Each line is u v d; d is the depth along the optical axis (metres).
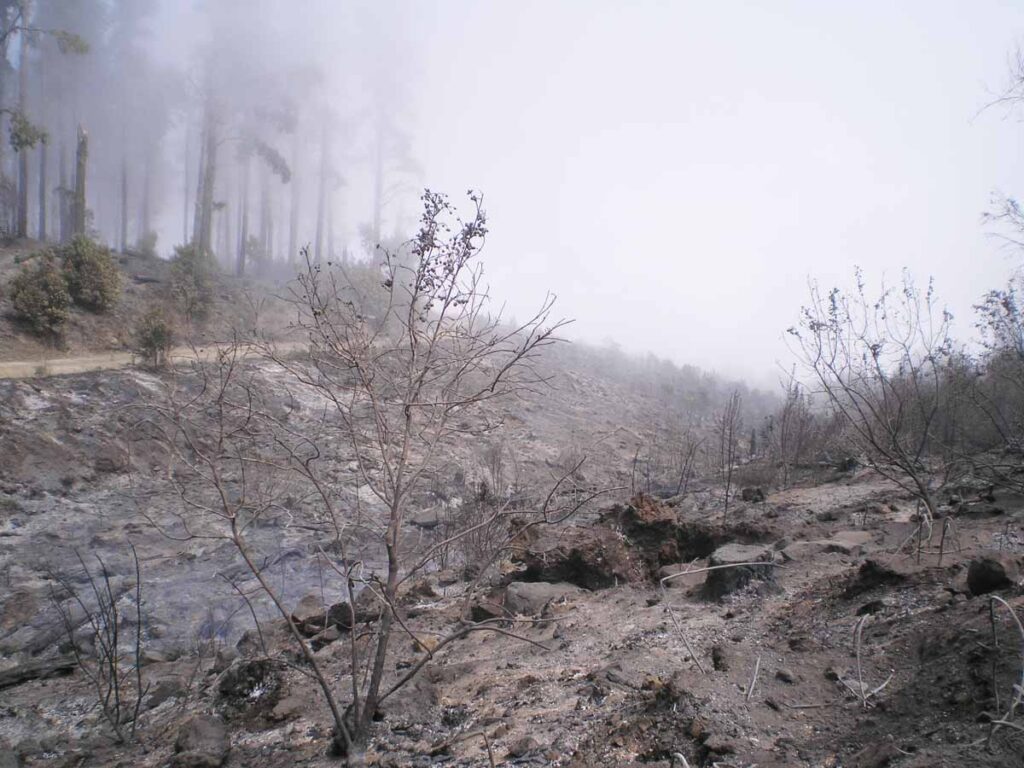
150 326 19.61
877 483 10.38
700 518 9.87
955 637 3.70
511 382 4.54
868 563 5.25
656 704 3.73
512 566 7.72
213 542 10.40
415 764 3.69
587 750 3.44
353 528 4.96
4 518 13.05
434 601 7.21
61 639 8.04
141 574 9.96
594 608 6.23
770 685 3.84
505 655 5.36
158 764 4.34
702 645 4.80
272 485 5.22
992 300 9.53
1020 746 2.67
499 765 3.49
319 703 4.77
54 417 16.05
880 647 4.07
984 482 8.11
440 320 4.12
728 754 3.12
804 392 15.77
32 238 34.03
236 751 4.31
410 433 4.35
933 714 3.16
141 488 13.98
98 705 5.80
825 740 3.24
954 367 9.09
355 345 4.05
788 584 5.83
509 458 14.27
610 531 7.57
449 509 9.23
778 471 14.26
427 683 4.77
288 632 6.84
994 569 4.33
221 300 25.28
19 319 23.22
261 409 4.82
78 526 12.70
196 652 7.39
